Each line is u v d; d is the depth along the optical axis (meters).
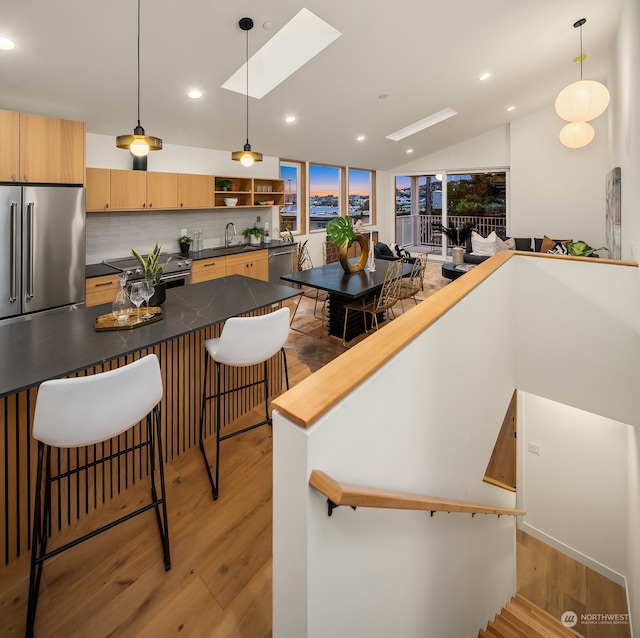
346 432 0.98
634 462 3.24
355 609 1.08
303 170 7.73
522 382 3.61
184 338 2.35
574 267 3.20
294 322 5.73
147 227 5.30
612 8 3.96
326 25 3.68
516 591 3.96
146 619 1.43
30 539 1.71
